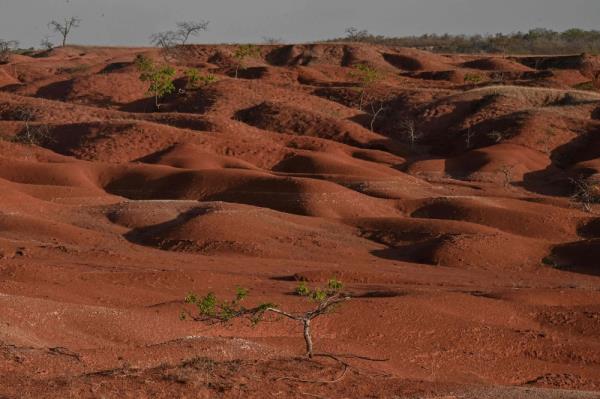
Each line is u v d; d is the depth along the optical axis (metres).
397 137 106.81
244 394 16.42
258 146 88.94
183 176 72.31
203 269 43.47
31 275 34.53
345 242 54.12
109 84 120.50
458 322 30.62
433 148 102.56
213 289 36.44
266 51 162.62
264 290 36.84
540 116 99.94
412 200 66.06
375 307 30.84
